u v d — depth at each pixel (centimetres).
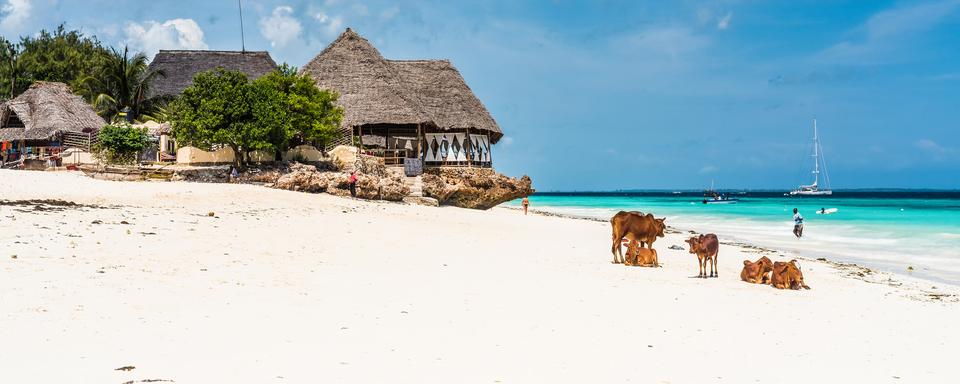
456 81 5216
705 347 950
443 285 1348
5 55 6988
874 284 1789
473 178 4775
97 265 1216
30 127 4494
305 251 1686
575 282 1484
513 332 977
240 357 761
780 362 891
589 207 8888
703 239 1675
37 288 997
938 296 1585
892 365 905
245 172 3659
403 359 803
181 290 1093
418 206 3809
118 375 661
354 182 3656
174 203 2489
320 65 4878
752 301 1357
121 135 3966
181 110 3700
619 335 992
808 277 1855
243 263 1414
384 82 4722
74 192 2502
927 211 7006
